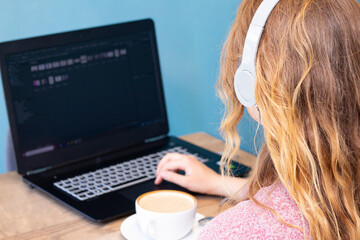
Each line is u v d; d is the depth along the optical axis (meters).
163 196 0.92
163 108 1.37
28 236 0.92
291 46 0.57
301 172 0.59
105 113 1.28
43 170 1.18
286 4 0.59
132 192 1.05
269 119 0.59
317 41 0.57
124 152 1.28
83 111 1.25
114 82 1.29
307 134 0.59
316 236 0.58
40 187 1.08
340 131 0.59
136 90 1.32
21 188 1.11
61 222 0.96
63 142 1.22
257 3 0.63
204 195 1.06
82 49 1.23
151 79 1.35
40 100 1.19
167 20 1.74
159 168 1.11
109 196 1.04
